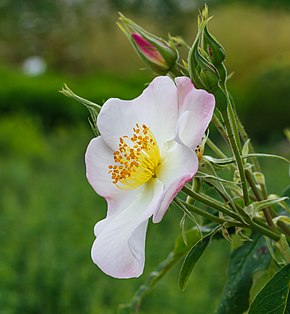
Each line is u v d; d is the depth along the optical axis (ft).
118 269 5.41
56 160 45.09
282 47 72.49
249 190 6.61
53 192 34.60
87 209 30.99
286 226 6.23
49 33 83.66
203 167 5.68
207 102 5.32
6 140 46.50
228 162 5.69
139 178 5.76
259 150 52.70
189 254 5.86
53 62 83.35
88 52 82.12
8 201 30.73
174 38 6.84
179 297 21.07
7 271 21.95
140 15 84.53
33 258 22.98
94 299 20.84
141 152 5.75
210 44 5.82
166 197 5.25
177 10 84.17
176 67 6.46
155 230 27.50
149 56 6.43
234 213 5.69
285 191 6.64
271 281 6.03
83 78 75.41
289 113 55.67
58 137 51.47
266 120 56.03
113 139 5.90
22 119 52.47
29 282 22.03
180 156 5.60
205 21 5.70
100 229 5.83
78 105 60.08
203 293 21.39
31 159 45.44
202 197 5.58
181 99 5.68
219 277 23.67
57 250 24.21
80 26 82.94
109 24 82.58
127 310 8.23
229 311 7.07
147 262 24.30
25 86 60.18
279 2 77.05
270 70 56.24
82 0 82.84
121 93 62.95
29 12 84.02
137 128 5.83
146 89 5.89
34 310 21.50
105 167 5.91
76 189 34.09
